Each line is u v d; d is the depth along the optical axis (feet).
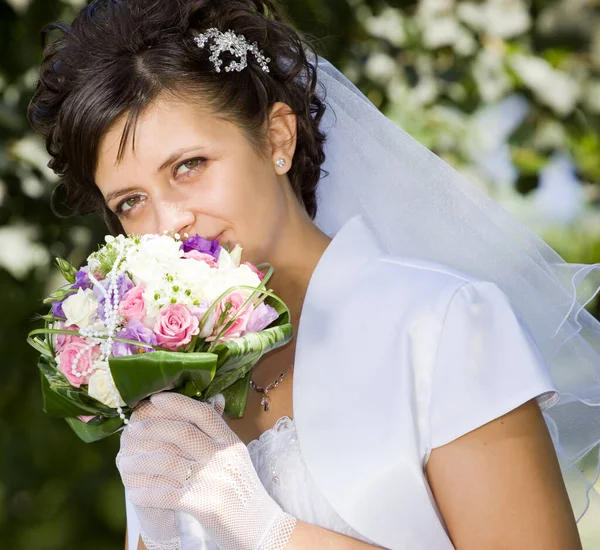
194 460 7.33
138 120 7.69
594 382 8.72
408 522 7.11
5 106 16.34
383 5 18.01
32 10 16.48
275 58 8.43
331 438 7.40
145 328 6.90
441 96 17.80
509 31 18.25
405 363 7.26
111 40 7.82
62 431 21.17
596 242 18.11
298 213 8.48
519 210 18.06
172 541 7.88
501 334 7.22
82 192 8.81
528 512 6.80
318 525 7.45
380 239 8.44
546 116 18.13
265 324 7.36
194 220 7.87
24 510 21.93
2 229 16.71
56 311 7.29
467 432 6.95
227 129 7.91
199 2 7.98
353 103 9.30
